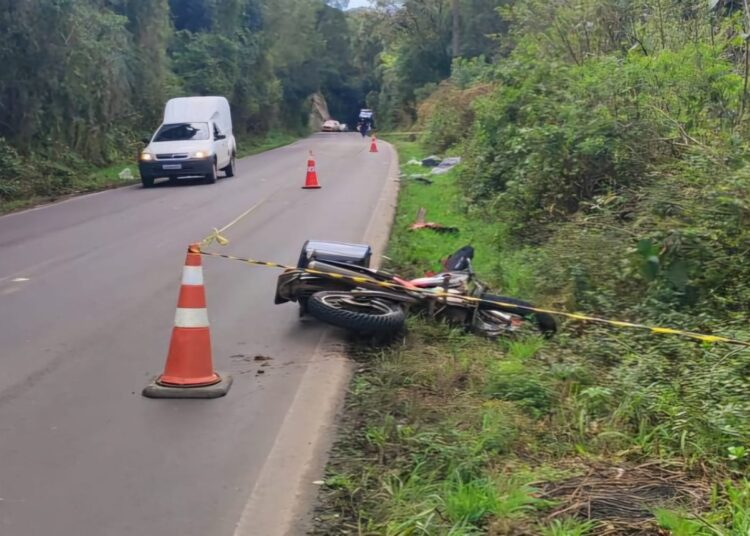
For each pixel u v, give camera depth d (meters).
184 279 6.56
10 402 6.26
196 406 6.20
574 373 6.38
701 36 14.58
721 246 7.82
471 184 17.02
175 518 4.55
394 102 69.56
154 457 5.32
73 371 6.98
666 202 8.59
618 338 7.01
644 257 7.47
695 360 6.43
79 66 27.16
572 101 12.94
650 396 5.82
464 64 39.72
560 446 5.34
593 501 4.52
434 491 4.71
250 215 17.00
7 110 24.69
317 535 4.38
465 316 7.90
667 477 4.86
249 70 56.34
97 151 30.36
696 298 7.62
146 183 24.42
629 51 14.68
